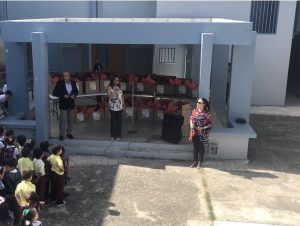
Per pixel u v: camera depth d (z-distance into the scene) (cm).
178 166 938
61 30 953
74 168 902
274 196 799
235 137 976
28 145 730
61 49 1706
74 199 755
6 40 977
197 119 906
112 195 777
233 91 1066
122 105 1023
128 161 958
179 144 1010
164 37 939
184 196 782
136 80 1204
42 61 960
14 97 1130
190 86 1180
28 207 548
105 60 1828
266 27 1622
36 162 675
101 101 1238
